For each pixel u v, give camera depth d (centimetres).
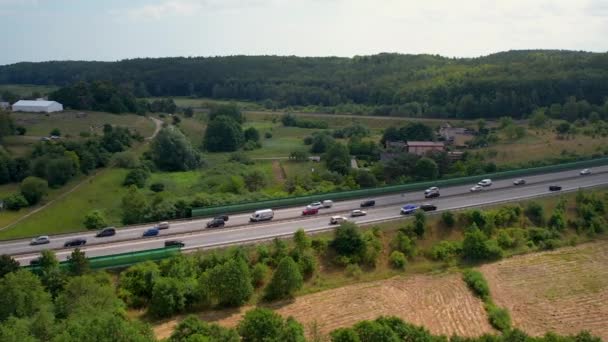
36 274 7100
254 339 5412
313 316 7112
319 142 17788
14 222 10412
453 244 9006
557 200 10519
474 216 9500
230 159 16388
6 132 15662
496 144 16775
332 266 8338
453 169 13538
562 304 7738
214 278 7094
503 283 8250
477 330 6956
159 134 15975
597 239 9694
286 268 7406
